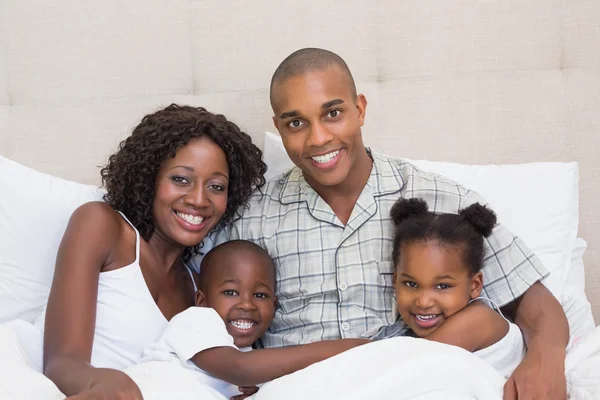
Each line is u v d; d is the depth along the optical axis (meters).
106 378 1.12
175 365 1.22
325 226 1.49
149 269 1.44
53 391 1.10
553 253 1.61
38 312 1.49
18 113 1.83
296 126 1.43
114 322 1.34
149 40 1.83
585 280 1.81
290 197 1.54
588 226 1.81
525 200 1.65
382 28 1.82
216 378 1.32
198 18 1.83
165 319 1.40
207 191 1.43
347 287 1.44
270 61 1.83
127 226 1.43
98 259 1.34
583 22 1.79
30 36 1.82
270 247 1.52
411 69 1.82
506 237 1.45
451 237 1.35
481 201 1.50
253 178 1.56
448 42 1.81
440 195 1.48
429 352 1.14
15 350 1.20
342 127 1.41
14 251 1.50
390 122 1.83
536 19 1.80
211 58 1.83
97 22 1.82
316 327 1.45
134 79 1.83
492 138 1.81
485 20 1.80
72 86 1.83
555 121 1.80
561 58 1.81
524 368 1.22
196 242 1.44
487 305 1.41
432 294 1.35
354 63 1.82
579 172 1.80
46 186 1.57
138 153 1.42
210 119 1.47
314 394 1.11
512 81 1.80
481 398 1.10
